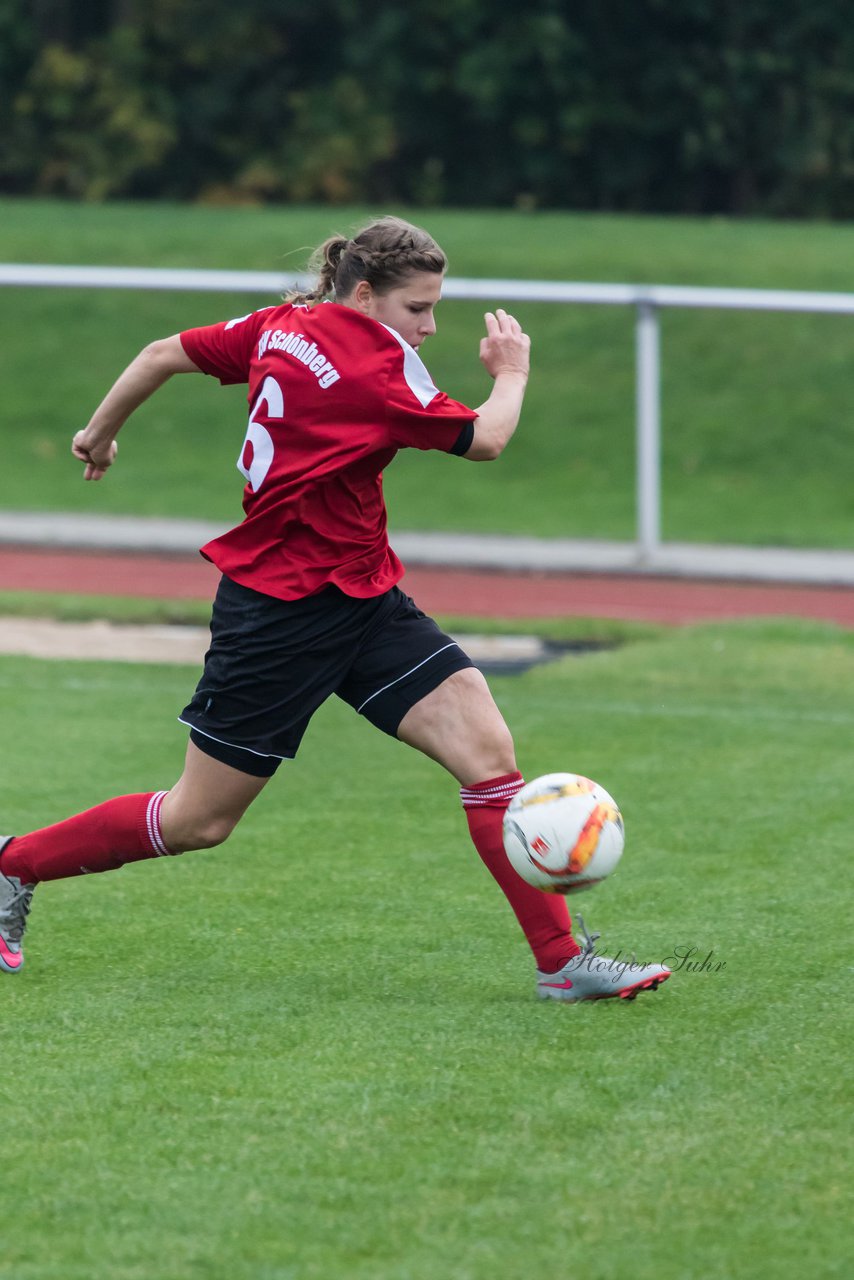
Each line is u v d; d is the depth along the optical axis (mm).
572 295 47969
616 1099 13625
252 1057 14547
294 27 137500
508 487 65062
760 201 134750
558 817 15320
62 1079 14047
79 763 25812
